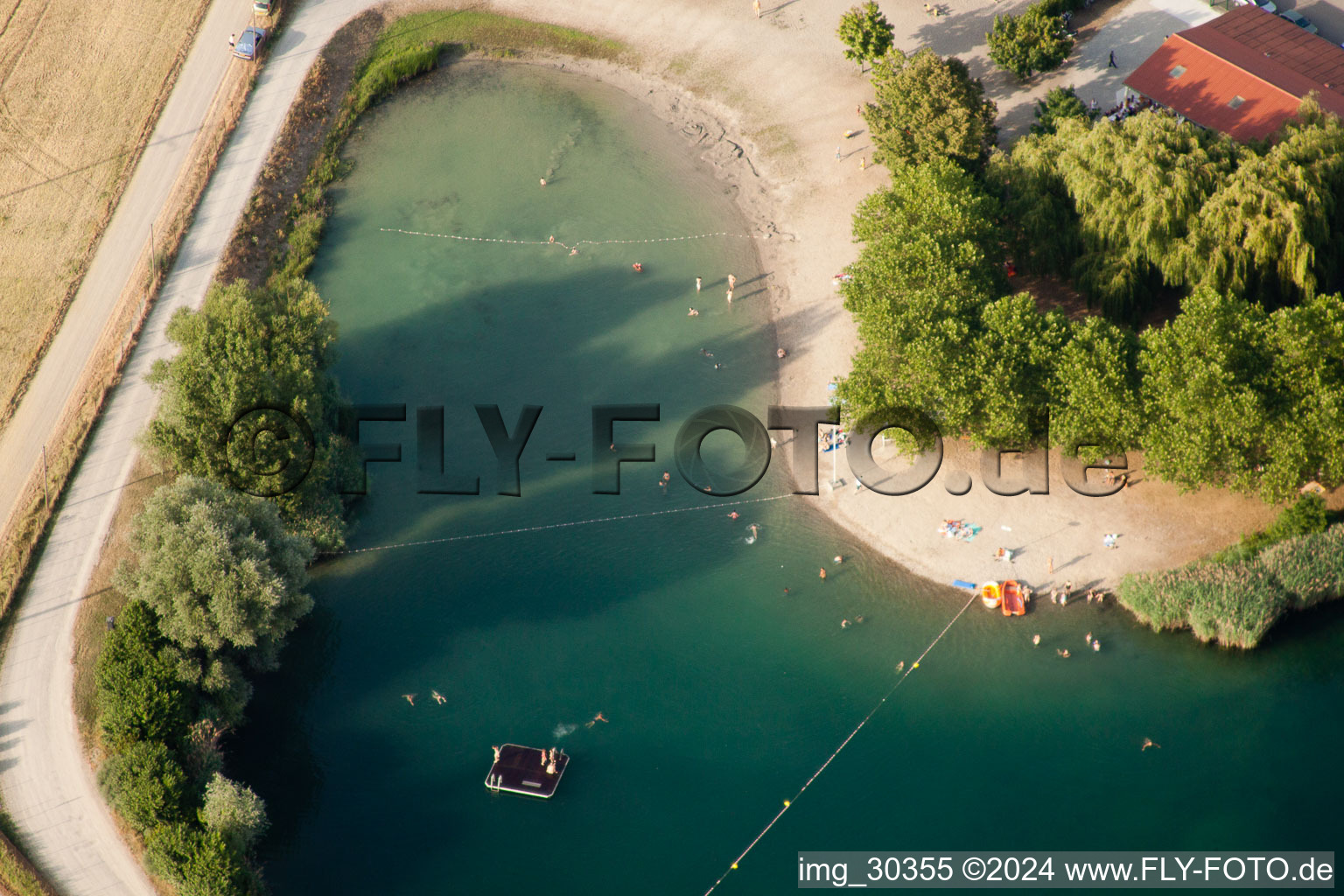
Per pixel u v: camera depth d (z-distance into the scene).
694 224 129.88
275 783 89.38
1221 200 104.81
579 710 93.06
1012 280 118.50
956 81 120.25
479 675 95.31
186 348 102.12
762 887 83.25
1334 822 85.00
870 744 90.38
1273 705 91.19
